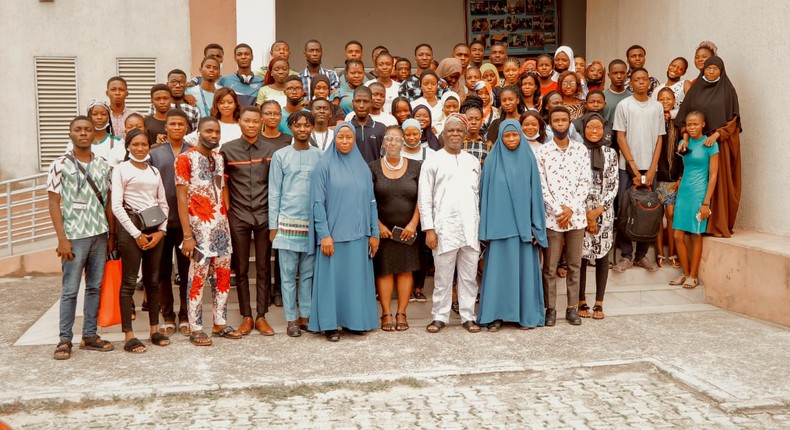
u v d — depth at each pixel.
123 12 10.60
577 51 13.18
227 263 6.45
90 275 6.14
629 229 7.49
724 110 7.74
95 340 6.19
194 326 6.32
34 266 9.59
